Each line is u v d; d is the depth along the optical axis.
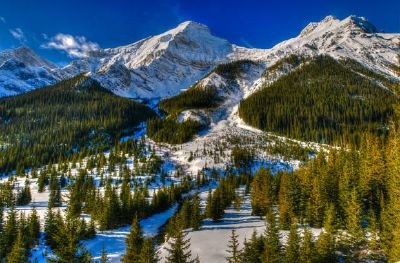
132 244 61.06
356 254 54.47
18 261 63.91
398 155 57.19
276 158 173.62
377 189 67.06
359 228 56.34
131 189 139.12
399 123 57.25
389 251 50.31
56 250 40.47
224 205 95.69
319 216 67.69
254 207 87.31
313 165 91.69
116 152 182.88
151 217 105.06
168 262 50.31
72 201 103.25
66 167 162.62
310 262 50.19
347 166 78.00
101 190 136.12
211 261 58.78
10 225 77.31
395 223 50.75
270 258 51.22
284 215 70.44
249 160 167.88
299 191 75.00
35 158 191.50
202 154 182.62
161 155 187.62
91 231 85.81
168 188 124.44
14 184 147.62
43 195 137.62
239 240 67.56
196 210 79.56
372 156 75.75
